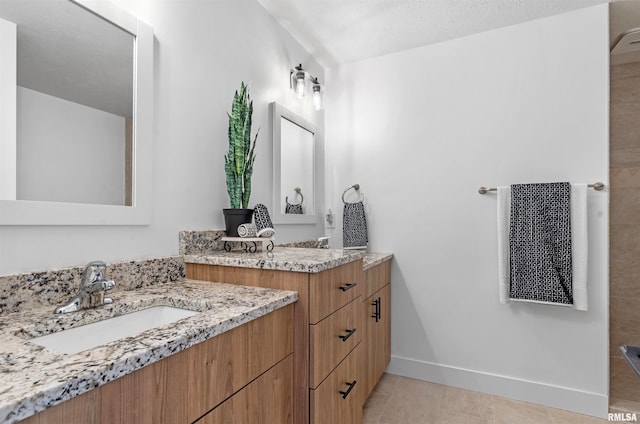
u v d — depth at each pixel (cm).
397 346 236
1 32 85
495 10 195
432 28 214
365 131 253
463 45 223
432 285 227
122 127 114
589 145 190
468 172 219
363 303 172
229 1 168
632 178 238
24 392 46
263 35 194
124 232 116
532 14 199
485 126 215
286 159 213
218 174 158
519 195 196
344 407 137
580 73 193
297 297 113
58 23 98
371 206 248
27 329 74
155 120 128
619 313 239
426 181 231
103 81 109
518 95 207
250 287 120
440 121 229
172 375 68
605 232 184
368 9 195
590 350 186
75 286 98
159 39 131
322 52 245
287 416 109
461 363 217
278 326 104
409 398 202
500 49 213
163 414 66
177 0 139
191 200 143
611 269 241
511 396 202
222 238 148
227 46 166
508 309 206
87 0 104
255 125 186
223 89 162
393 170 242
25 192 89
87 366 55
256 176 187
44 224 93
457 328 219
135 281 116
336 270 129
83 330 85
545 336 196
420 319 230
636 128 238
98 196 106
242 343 88
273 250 164
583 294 180
